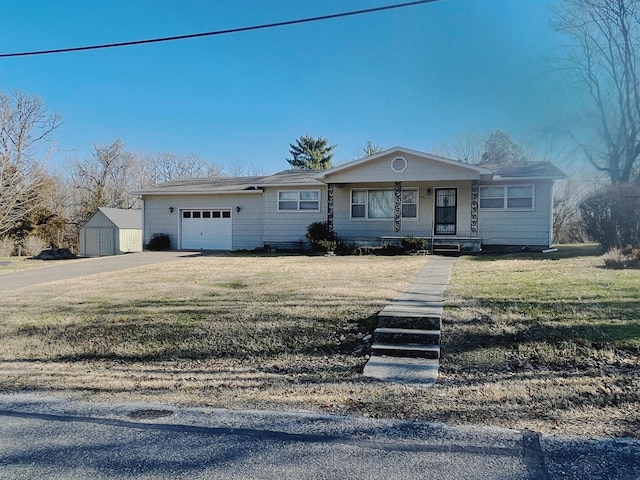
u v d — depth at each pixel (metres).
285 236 19.16
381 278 9.34
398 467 2.74
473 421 3.45
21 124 26.47
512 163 18.17
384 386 4.29
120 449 3.08
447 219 16.92
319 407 3.82
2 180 25.39
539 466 2.72
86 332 6.27
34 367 5.29
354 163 16.38
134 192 21.38
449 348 5.09
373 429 3.33
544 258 12.97
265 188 19.39
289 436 3.23
